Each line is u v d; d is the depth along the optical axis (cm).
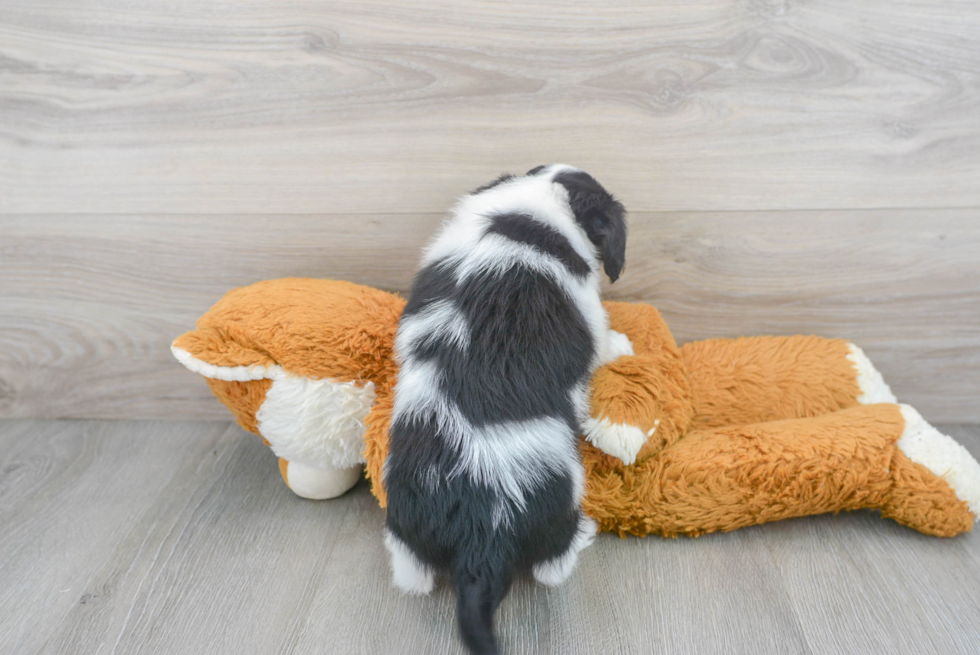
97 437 167
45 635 109
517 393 107
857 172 149
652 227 155
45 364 169
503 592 104
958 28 138
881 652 106
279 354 125
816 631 110
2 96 147
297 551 129
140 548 129
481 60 143
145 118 149
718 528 130
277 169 152
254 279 161
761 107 145
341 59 144
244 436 168
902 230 153
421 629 111
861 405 141
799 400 146
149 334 166
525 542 104
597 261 128
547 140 149
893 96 143
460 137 149
